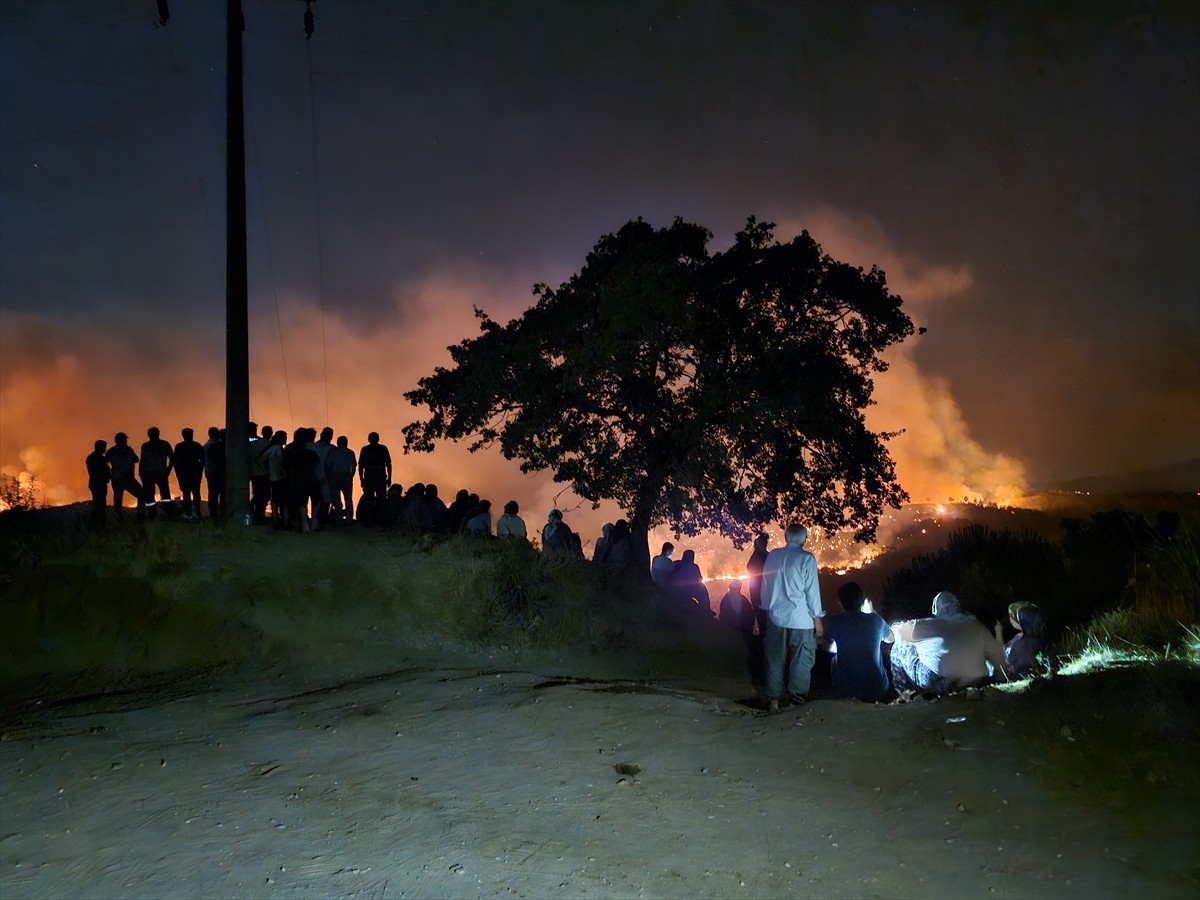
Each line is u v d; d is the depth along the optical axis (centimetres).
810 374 1831
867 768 633
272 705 827
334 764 657
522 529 1534
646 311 1705
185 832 532
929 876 484
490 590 1261
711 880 489
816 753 670
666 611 1457
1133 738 608
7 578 1080
